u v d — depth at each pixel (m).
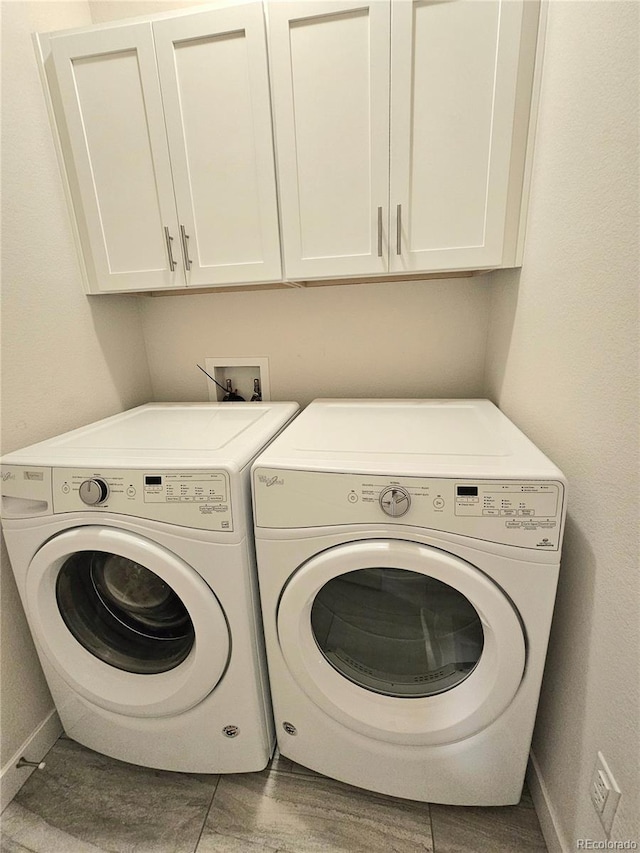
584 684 0.83
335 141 1.10
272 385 1.67
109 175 1.24
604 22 0.73
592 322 0.79
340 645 1.05
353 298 1.54
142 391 1.70
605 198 0.74
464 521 0.81
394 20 1.00
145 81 1.14
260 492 0.90
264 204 1.18
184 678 1.00
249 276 1.24
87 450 1.04
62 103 1.20
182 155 1.18
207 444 1.05
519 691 0.88
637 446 0.66
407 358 1.55
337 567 0.87
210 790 1.11
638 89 0.64
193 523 0.91
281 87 1.08
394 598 1.01
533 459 0.86
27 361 1.16
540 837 0.98
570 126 0.86
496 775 0.96
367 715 0.97
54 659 1.07
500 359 1.34
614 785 0.71
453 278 1.46
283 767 1.16
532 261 1.07
